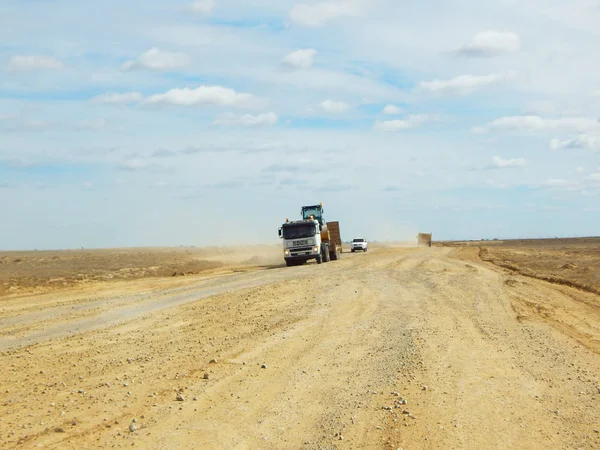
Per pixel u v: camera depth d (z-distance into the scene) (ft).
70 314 72.84
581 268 124.98
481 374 42.24
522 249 251.19
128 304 80.59
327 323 62.90
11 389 39.78
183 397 37.06
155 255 268.00
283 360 46.68
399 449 28.94
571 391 38.40
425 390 38.34
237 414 34.14
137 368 44.93
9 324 67.10
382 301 78.18
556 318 66.49
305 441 30.19
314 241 154.40
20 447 29.32
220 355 48.67
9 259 214.07
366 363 45.32
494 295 83.51
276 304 76.74
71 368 45.32
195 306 76.54
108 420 33.27
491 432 31.22
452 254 192.34
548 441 30.07
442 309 71.10
